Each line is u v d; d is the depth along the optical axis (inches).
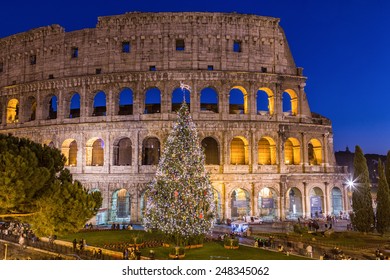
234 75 3358.8
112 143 3316.9
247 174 3270.2
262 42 3496.6
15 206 1662.2
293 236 2659.9
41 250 2070.6
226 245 2234.3
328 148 3624.5
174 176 2255.2
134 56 3415.4
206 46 3398.1
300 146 3479.3
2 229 2704.2
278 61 3511.3
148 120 3260.3
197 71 3302.2
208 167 3243.1
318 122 3592.5
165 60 3368.6
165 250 2150.6
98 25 3506.4
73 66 3548.2
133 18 3432.6
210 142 3467.0
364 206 2839.6
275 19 3516.2
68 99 3535.9
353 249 2327.8
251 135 3329.2
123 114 3678.6
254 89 3395.7
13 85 3713.1
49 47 3656.5
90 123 3361.2
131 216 3196.4
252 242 2488.9
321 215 3501.5
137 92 3339.1
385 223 2753.4
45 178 1636.3
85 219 1707.7
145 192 3034.0
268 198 3395.7
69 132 3432.6
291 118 3489.2
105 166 3299.7
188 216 2203.5
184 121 2362.2
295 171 3422.7
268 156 3538.4
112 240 2385.6
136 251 1952.5
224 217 3198.8
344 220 3412.9
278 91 3447.3
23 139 1856.5
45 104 3624.5
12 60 3833.7
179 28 3403.1
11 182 1480.1
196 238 2252.7
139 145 3275.1
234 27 3447.3
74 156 3595.0
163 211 2247.8
